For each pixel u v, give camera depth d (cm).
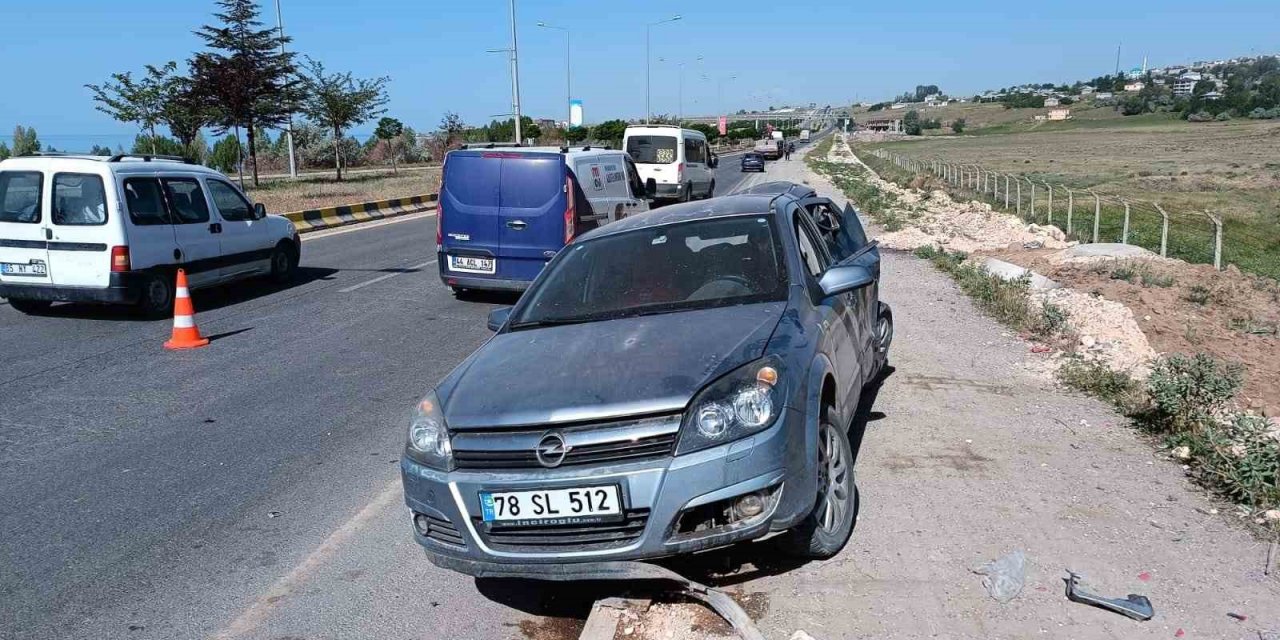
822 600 379
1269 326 988
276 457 609
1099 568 394
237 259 1221
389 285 1323
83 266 1031
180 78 3244
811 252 543
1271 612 354
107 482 569
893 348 828
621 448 354
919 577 393
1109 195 3103
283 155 5341
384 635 388
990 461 529
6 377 823
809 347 415
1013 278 1187
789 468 368
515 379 395
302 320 1071
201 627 400
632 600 377
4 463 605
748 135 13112
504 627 392
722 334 412
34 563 463
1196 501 462
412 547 472
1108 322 920
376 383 791
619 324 446
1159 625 348
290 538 486
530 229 1141
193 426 678
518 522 361
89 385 793
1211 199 3006
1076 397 663
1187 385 575
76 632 398
